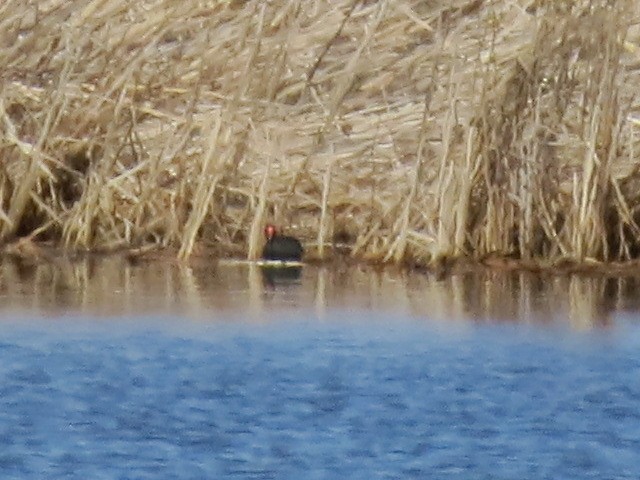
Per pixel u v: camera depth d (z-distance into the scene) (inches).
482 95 2410.2
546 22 2421.3
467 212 2440.9
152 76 2596.0
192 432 1599.4
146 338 1983.3
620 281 2375.7
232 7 2691.9
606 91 2380.7
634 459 1515.7
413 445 1561.3
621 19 2422.5
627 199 2470.5
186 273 2427.4
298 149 2534.5
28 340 1967.3
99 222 2534.5
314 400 1711.4
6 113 2524.6
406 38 2667.3
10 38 2632.9
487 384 1769.2
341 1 2746.1
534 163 2425.0
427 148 2502.5
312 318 2101.4
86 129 2554.1
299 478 1465.3
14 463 1507.1
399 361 1870.1
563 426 1619.1
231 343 1948.8
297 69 2637.8
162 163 2514.8
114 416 1652.3
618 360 1876.2
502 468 1493.6
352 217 2534.5
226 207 2541.8
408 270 2454.5
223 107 2509.8
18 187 2506.2
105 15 2645.2
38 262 2485.2
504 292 2292.1
